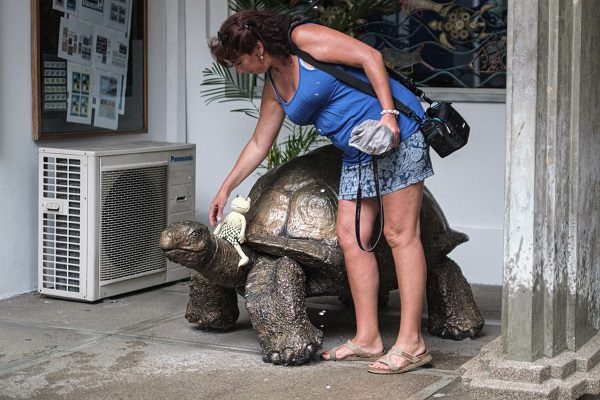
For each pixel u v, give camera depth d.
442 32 6.53
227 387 4.31
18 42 5.97
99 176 5.85
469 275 6.53
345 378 4.44
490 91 6.39
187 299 6.09
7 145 5.96
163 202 6.32
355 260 4.63
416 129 4.46
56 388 4.30
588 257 4.35
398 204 4.47
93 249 5.86
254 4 6.73
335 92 4.42
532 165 3.90
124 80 6.77
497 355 4.10
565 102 4.09
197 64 7.17
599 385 3.98
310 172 4.96
